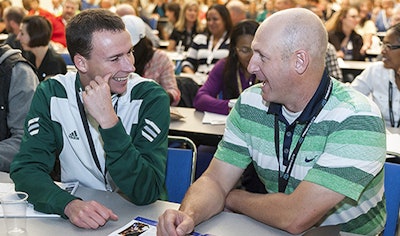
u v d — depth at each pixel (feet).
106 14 4.95
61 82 5.46
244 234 4.35
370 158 4.35
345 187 4.30
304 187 4.40
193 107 10.86
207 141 8.57
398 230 5.64
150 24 27.78
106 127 4.64
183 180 6.20
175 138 6.86
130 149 4.75
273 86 4.50
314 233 4.09
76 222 4.36
